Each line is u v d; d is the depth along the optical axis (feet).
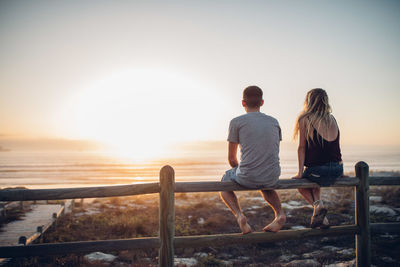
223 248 24.26
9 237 27.17
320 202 11.64
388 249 21.45
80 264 19.83
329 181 11.99
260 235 11.44
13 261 19.61
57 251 9.98
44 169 413.18
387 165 417.69
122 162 601.21
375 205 40.60
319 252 21.85
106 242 10.32
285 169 378.53
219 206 44.75
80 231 31.12
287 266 18.57
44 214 39.34
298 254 22.21
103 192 10.42
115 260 21.21
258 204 45.65
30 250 9.80
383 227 12.68
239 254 22.97
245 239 11.27
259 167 10.72
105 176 304.09
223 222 33.55
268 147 10.82
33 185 218.59
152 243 10.64
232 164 11.91
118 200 53.78
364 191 12.43
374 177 12.68
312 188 12.37
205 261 20.58
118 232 30.48
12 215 36.68
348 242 24.89
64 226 33.76
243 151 11.01
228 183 11.32
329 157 11.75
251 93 11.48
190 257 22.38
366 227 12.42
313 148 11.89
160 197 10.66
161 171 10.63
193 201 52.47
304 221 33.14
